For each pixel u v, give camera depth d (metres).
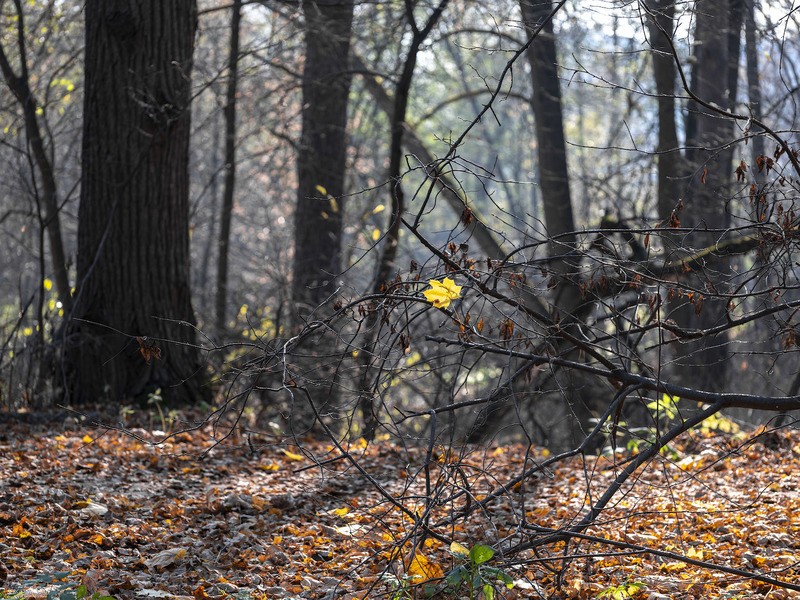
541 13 11.22
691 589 4.64
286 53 18.33
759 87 13.02
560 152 15.29
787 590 4.58
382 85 16.80
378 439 9.70
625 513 6.26
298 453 8.40
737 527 5.88
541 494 7.11
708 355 11.88
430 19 11.57
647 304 5.20
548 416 13.52
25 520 5.46
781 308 4.91
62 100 15.64
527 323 5.06
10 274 25.94
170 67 10.41
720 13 11.62
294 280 15.23
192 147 22.75
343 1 14.58
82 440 8.14
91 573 4.45
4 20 15.31
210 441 8.78
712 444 8.64
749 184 4.95
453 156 4.57
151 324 10.45
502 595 4.15
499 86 4.56
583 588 4.58
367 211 14.59
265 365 4.70
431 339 4.95
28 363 10.62
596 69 21.91
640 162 16.31
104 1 10.29
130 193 10.40
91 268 10.22
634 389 4.92
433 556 5.20
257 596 4.57
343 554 5.40
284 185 21.77
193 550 5.27
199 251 29.12
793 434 8.77
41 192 19.69
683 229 4.77
